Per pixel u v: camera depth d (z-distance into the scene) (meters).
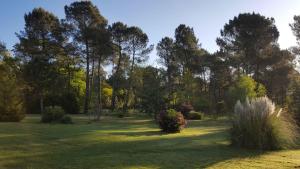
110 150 11.47
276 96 57.31
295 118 18.39
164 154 10.88
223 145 12.84
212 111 46.47
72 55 54.34
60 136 14.53
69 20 53.97
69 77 56.44
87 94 51.88
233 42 60.22
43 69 50.66
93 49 53.44
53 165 9.09
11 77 27.88
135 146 12.40
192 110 41.53
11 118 25.98
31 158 9.91
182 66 66.88
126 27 57.31
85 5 53.12
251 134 12.34
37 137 13.96
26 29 53.75
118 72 57.69
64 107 47.78
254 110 12.55
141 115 44.03
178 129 19.27
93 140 13.71
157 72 42.62
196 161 9.89
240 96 35.00
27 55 53.75
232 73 61.09
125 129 20.72
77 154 10.64
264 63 57.53
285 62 58.84
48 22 53.53
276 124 12.40
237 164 9.60
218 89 59.41
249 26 57.41
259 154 11.17
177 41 67.44
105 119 36.62
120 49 57.31
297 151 11.87
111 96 61.88
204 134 17.53
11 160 9.58
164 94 35.78
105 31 52.59
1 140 12.79
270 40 58.06
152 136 16.31
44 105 47.78
